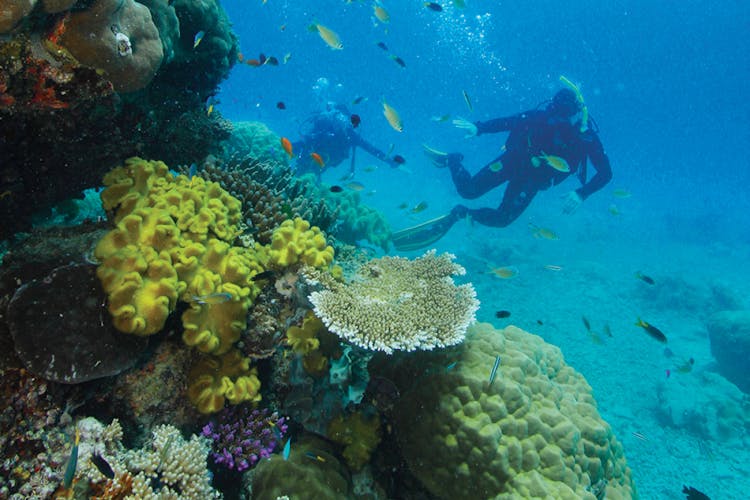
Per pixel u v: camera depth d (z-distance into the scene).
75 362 2.54
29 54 2.59
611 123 100.25
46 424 2.44
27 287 2.62
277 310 3.62
